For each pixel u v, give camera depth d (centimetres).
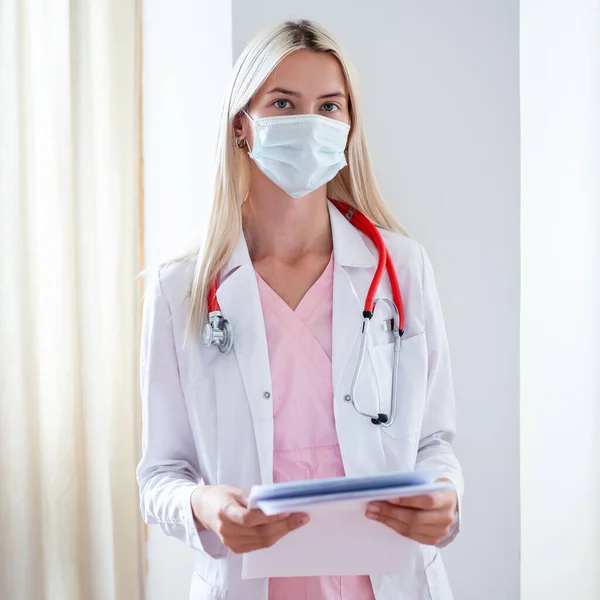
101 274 235
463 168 184
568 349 206
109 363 234
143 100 238
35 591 229
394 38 185
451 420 151
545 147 200
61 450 229
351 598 132
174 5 215
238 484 136
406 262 152
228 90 147
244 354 140
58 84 229
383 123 186
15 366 226
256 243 151
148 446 146
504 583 183
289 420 137
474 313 184
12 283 226
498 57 183
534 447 204
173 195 221
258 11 182
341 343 140
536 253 200
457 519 133
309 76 139
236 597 132
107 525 231
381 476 105
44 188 231
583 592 208
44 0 229
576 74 203
